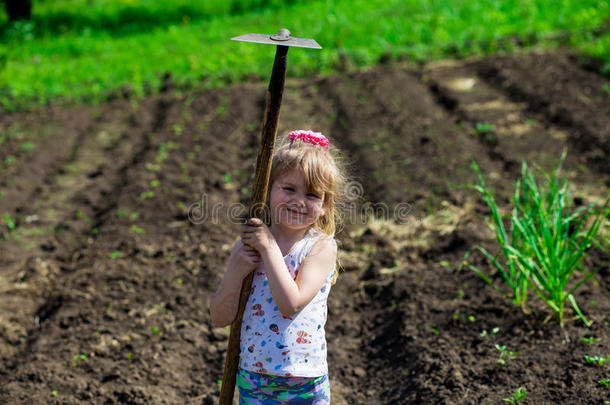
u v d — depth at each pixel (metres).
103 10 17.64
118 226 5.99
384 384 3.85
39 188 7.03
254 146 7.71
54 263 5.50
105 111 9.51
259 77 10.17
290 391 2.50
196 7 16.97
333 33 11.73
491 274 4.55
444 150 7.02
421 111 8.19
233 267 2.49
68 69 11.45
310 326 2.52
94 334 4.34
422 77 9.61
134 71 10.93
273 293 2.41
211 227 5.87
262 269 2.55
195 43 12.48
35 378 3.89
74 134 8.66
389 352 4.11
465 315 4.18
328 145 2.64
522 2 12.12
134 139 8.29
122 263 5.32
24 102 9.92
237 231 5.81
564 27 10.89
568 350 3.61
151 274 5.13
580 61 9.30
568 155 6.64
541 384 3.38
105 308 4.68
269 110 2.28
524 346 3.77
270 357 2.47
